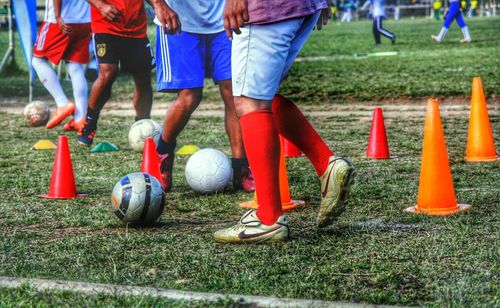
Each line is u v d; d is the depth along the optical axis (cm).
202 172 698
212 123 1274
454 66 2142
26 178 807
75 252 492
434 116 593
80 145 1046
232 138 712
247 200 673
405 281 414
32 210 646
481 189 680
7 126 1303
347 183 495
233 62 501
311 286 405
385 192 679
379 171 797
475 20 5928
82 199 693
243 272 433
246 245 503
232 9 484
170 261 464
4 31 3594
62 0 1163
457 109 1362
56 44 1189
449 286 401
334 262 454
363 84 1773
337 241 506
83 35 1193
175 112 702
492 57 2400
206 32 687
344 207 505
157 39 694
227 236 507
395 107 1423
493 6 7256
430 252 471
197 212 631
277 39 490
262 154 501
